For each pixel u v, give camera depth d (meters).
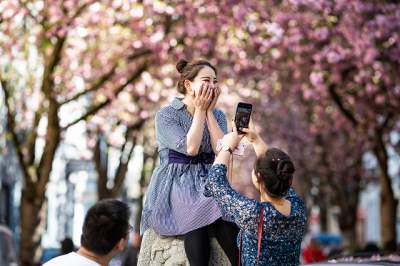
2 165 55.62
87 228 9.01
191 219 10.19
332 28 31.72
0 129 45.56
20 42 32.22
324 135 54.44
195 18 30.67
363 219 91.81
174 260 10.38
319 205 69.06
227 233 10.31
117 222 9.00
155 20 31.22
